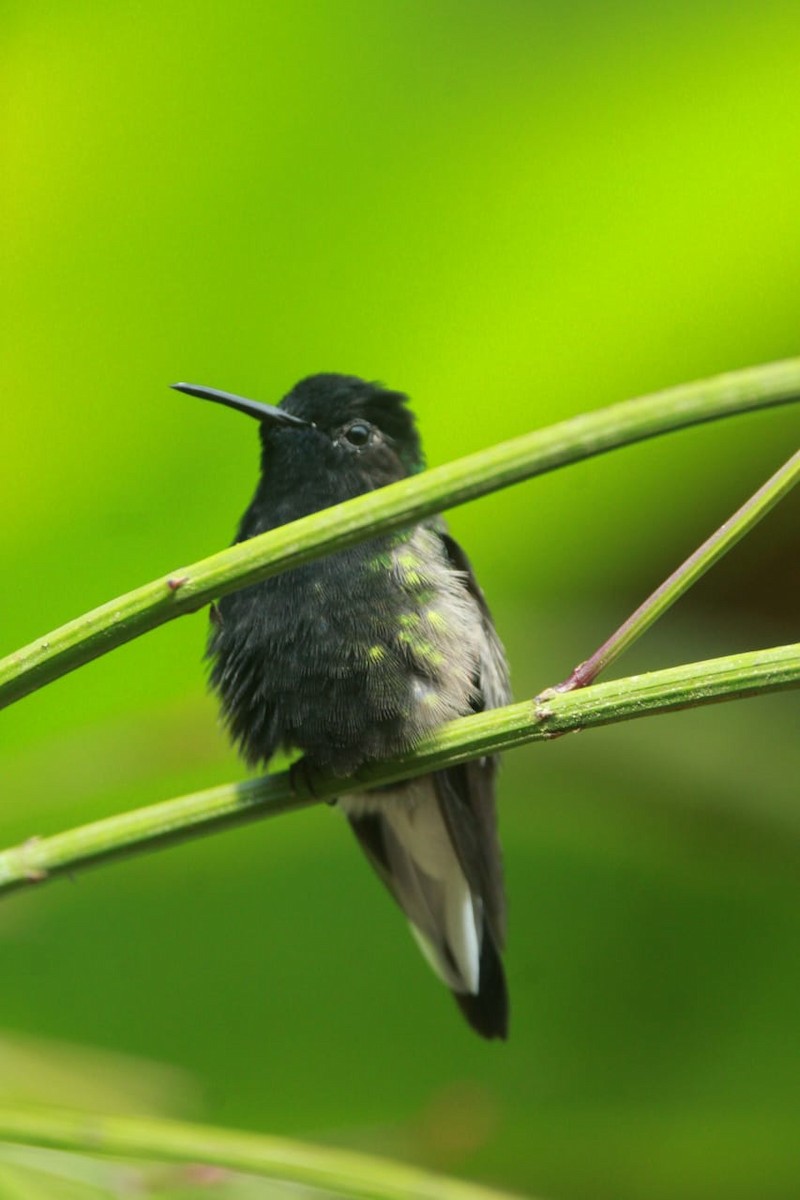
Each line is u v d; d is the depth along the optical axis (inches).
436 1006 69.4
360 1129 69.2
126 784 69.1
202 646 69.2
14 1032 69.0
